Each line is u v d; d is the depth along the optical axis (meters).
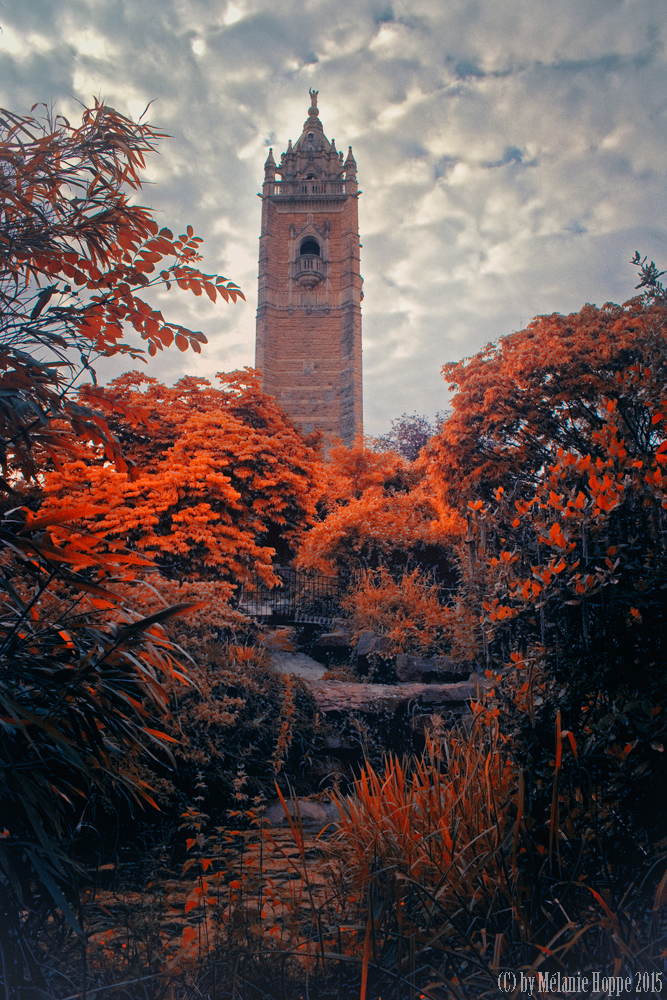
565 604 2.71
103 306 2.39
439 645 9.55
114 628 2.35
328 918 2.56
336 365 38.31
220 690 5.98
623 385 3.35
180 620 6.08
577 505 2.77
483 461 12.35
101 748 2.23
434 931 2.23
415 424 33.31
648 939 2.06
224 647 6.91
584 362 11.73
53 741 2.16
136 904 2.76
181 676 2.45
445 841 2.55
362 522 12.93
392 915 2.40
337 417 37.59
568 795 2.45
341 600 12.27
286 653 10.91
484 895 2.33
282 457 15.21
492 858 2.37
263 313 38.53
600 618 2.60
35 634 2.23
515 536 3.43
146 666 2.37
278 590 13.39
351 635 10.53
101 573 2.36
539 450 12.09
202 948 2.53
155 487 11.27
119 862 3.43
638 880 2.28
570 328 12.55
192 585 6.55
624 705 2.43
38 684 2.14
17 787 1.94
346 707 7.32
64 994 2.03
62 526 2.21
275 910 2.93
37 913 2.21
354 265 39.22
